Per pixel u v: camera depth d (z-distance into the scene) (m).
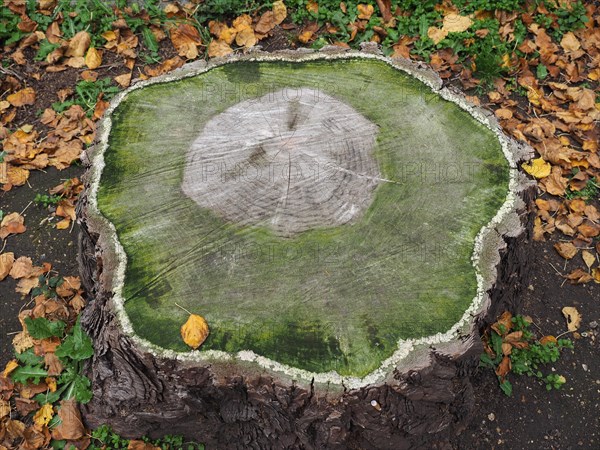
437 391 1.82
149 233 2.00
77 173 3.22
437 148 2.22
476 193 2.09
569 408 2.47
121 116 2.34
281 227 1.99
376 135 2.24
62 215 3.04
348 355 1.73
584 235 3.00
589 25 3.92
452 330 1.78
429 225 2.00
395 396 1.77
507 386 2.47
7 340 2.62
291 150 2.16
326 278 1.88
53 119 3.40
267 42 3.86
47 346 2.47
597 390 2.53
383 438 1.94
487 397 2.47
